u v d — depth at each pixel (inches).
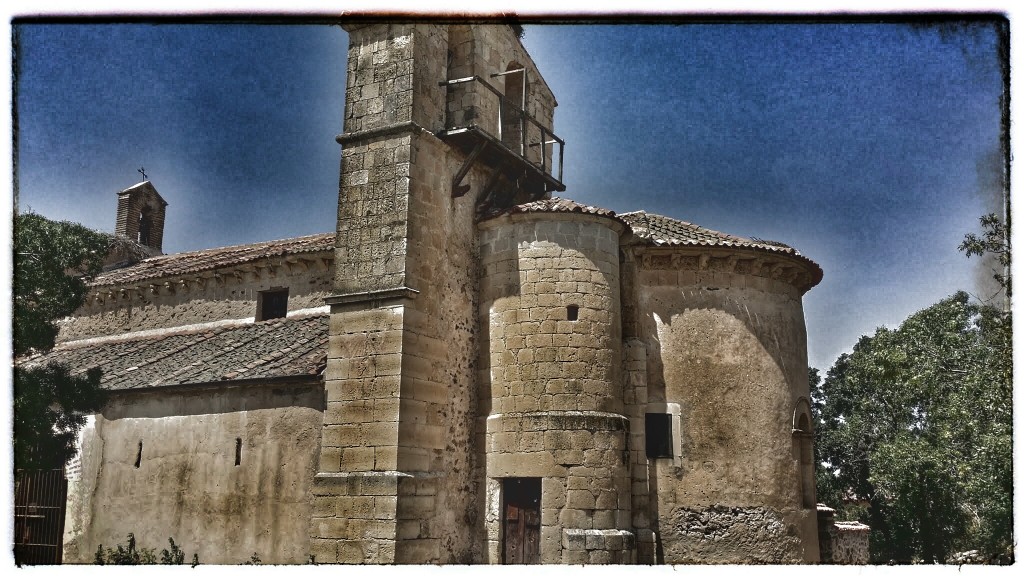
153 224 1197.7
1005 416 586.2
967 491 683.4
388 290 641.0
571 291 687.1
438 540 628.4
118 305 957.8
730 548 697.0
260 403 671.1
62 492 719.1
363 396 629.9
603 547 629.3
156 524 684.1
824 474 1243.2
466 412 687.1
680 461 708.7
